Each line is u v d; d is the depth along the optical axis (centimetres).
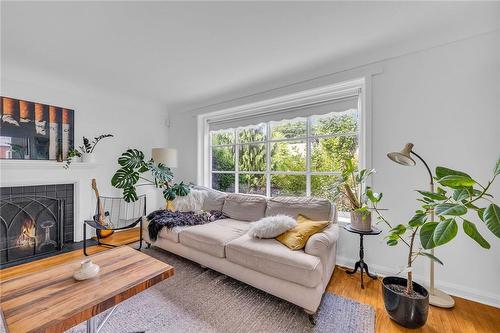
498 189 173
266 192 336
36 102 284
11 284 131
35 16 170
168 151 363
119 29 188
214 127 396
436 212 120
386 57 216
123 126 373
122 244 310
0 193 258
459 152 187
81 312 110
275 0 155
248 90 323
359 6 162
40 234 287
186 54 230
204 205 321
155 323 157
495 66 173
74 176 314
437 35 192
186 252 242
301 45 213
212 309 172
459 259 187
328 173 279
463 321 158
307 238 188
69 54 230
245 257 190
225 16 172
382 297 179
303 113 294
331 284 207
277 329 152
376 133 223
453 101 188
